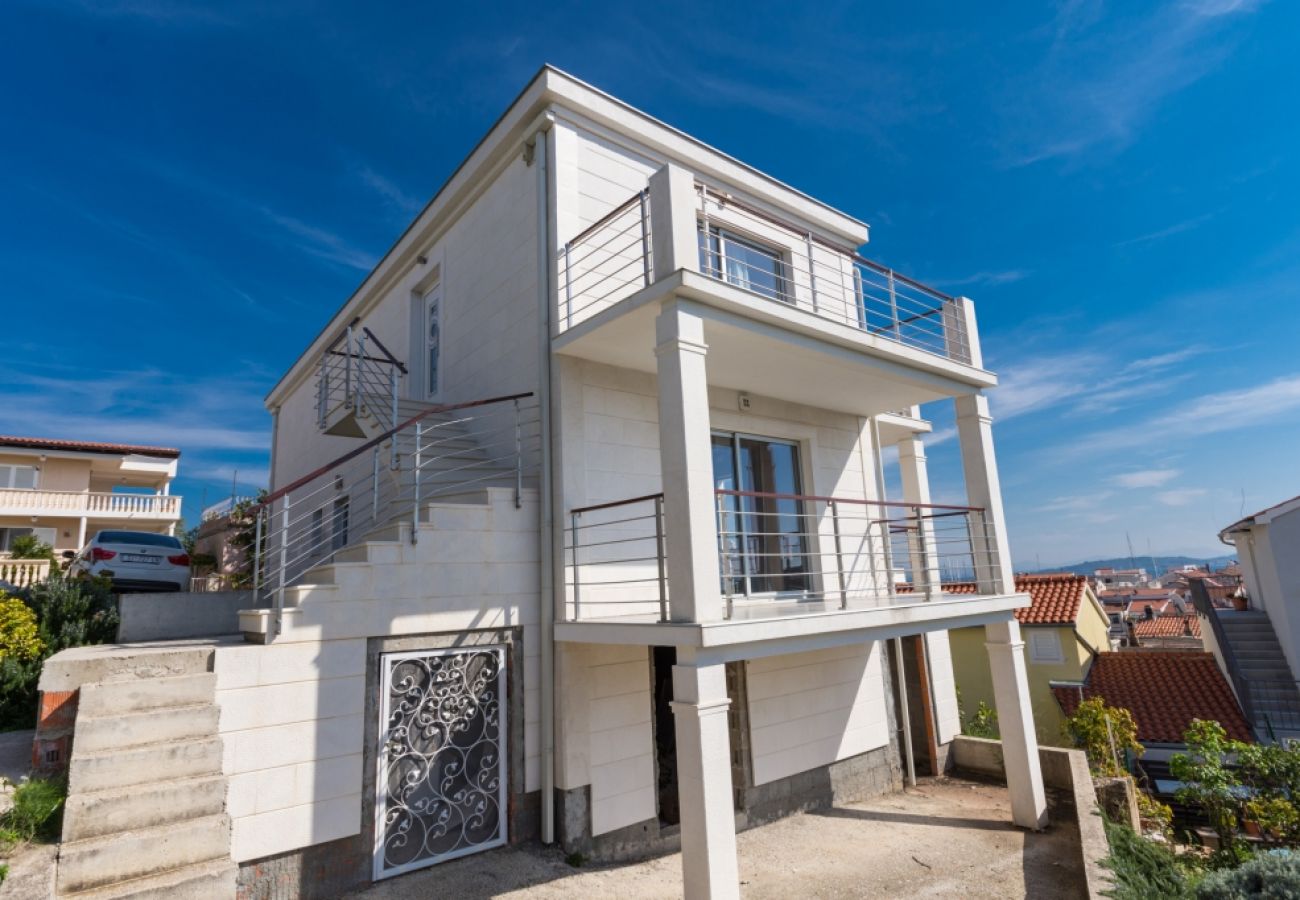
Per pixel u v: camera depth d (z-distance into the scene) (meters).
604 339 6.34
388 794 5.29
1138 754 12.45
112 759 4.16
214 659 4.77
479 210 8.66
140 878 3.92
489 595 6.07
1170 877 5.52
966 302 8.45
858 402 8.93
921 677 9.91
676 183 5.67
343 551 6.02
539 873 5.45
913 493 11.31
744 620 5.02
